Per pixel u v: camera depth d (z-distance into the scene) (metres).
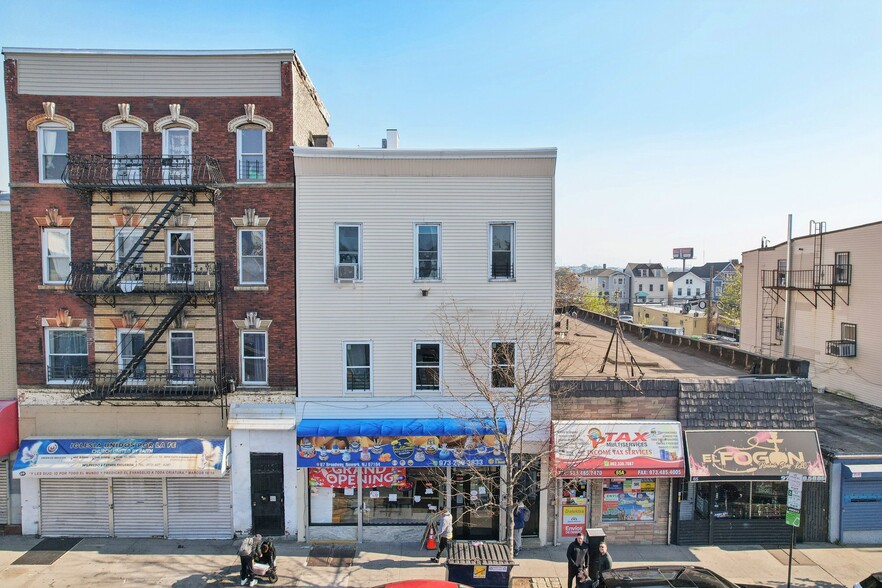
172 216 17.52
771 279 31.84
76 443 17.30
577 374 18.69
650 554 16.73
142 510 17.81
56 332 17.95
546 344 17.12
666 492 17.48
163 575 15.31
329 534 17.78
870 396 24.00
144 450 17.20
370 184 17.56
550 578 15.29
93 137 17.42
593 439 16.92
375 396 17.81
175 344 17.89
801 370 18.12
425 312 17.73
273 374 17.75
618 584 11.33
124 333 17.92
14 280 17.66
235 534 17.81
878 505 17.38
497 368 17.67
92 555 16.48
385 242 17.64
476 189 17.64
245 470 17.70
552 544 17.58
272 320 17.69
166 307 17.75
